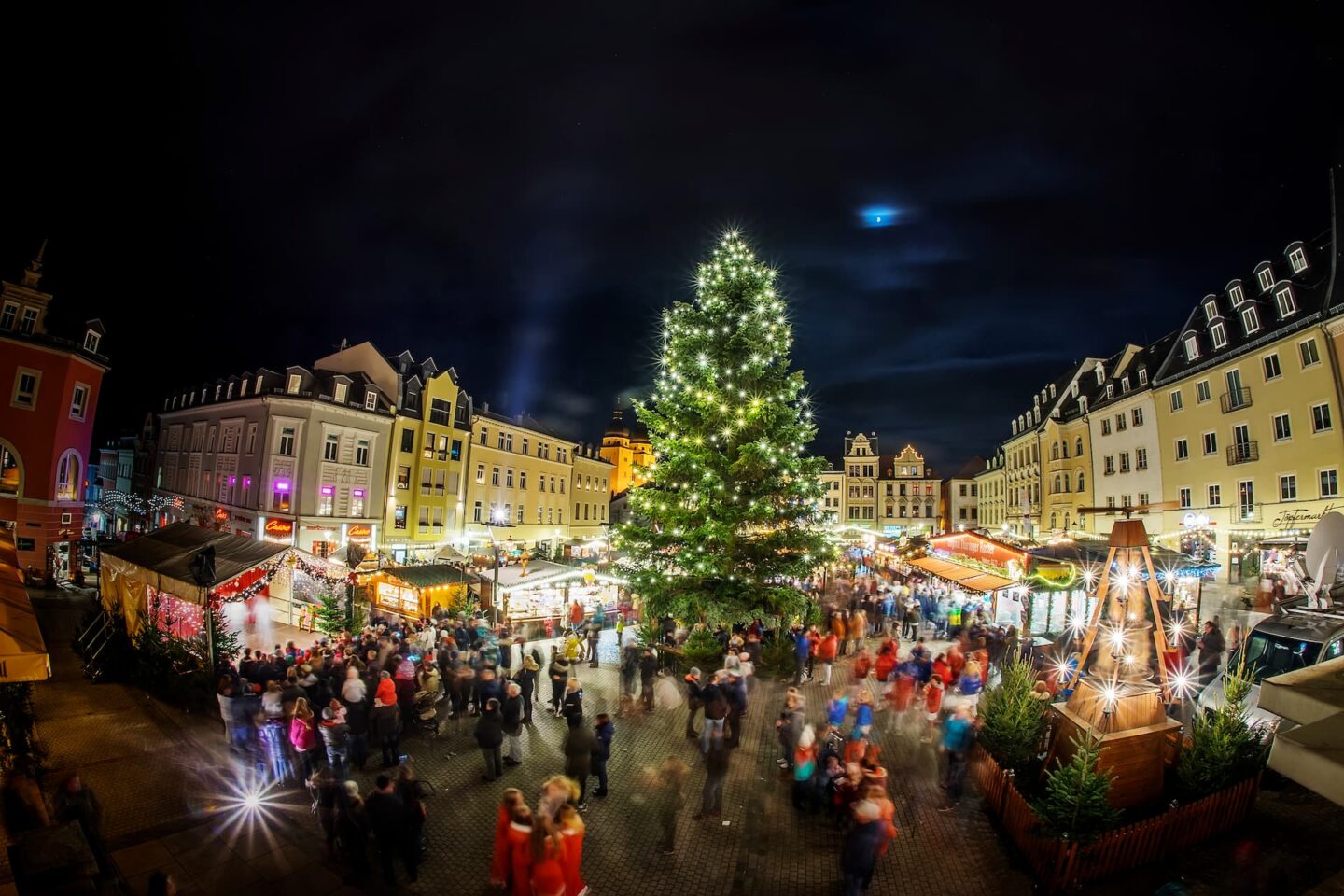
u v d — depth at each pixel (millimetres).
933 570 22109
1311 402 25906
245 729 11625
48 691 14766
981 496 75375
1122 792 8508
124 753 11336
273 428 34406
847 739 10820
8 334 28109
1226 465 30594
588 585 25906
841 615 20906
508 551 42938
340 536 35688
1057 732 9242
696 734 12891
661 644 19766
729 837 9281
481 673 12695
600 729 10516
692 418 20203
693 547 18375
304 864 8398
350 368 40625
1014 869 8391
